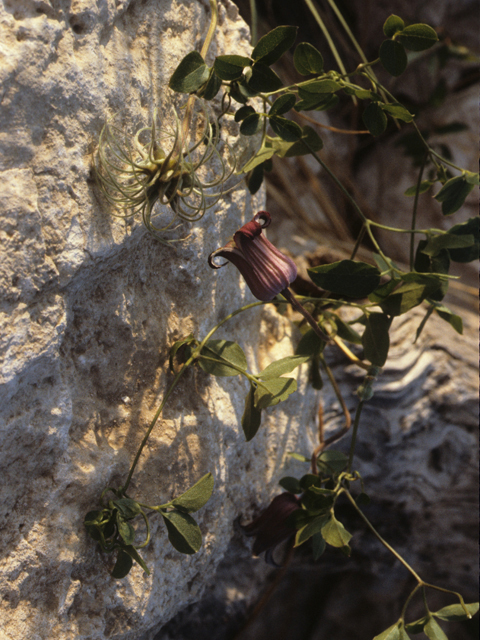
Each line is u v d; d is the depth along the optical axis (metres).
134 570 0.47
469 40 0.92
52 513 0.45
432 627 0.48
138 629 0.48
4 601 0.44
